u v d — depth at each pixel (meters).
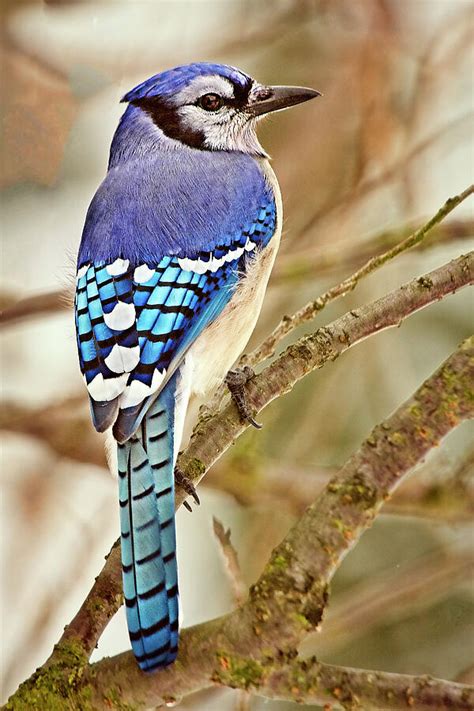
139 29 4.26
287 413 4.25
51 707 3.98
